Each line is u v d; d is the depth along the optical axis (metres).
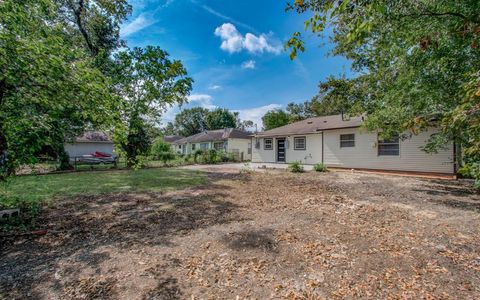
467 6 3.73
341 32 7.01
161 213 5.06
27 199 6.24
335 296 2.26
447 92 5.27
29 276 2.65
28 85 3.13
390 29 4.94
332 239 3.55
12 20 3.06
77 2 12.59
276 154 18.27
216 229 4.05
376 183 8.68
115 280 2.56
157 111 8.71
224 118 53.50
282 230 3.93
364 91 8.20
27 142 3.81
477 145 2.89
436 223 4.21
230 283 2.50
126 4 13.58
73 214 5.03
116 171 13.83
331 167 14.12
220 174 11.99
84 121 4.59
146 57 7.84
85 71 3.52
